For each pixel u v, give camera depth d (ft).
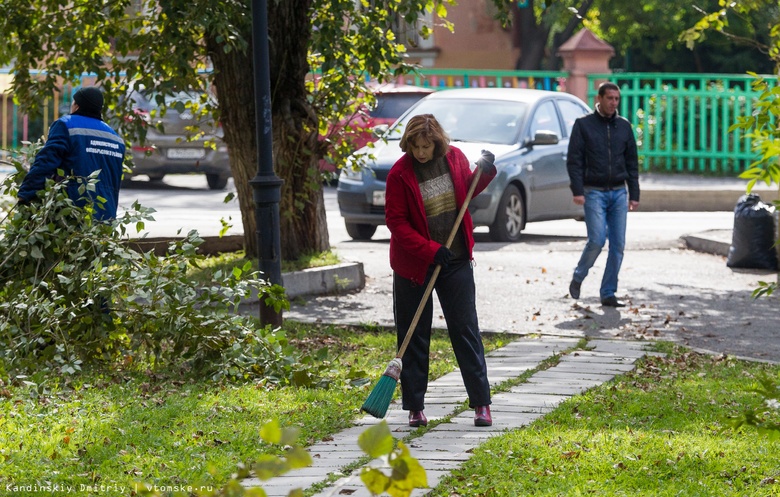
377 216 64.39
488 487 22.50
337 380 32.91
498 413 29.35
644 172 109.19
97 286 32.73
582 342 39.40
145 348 34.35
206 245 53.93
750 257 57.26
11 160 38.14
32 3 48.70
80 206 35.29
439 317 44.60
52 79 49.78
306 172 50.85
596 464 23.97
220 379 32.35
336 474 23.39
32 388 29.84
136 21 48.83
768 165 26.13
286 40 48.83
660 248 64.64
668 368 35.55
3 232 34.71
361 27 46.03
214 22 40.88
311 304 46.88
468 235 28.12
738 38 44.45
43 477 22.94
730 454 25.03
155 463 24.09
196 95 52.85
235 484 11.30
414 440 26.68
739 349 39.40
